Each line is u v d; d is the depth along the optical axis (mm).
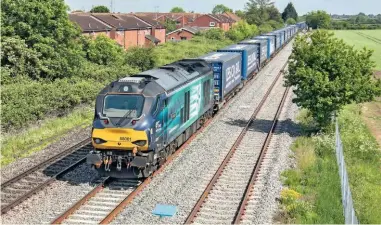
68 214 14727
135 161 17062
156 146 17906
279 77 50031
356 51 26578
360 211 16359
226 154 22078
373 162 22688
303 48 26312
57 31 35594
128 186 17672
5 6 34562
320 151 22859
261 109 33719
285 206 16062
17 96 26734
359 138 25016
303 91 25828
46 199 16125
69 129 26812
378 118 34781
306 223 14828
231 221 14805
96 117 17547
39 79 33906
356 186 19016
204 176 18891
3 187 17281
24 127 25312
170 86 19484
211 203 16219
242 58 40188
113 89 17859
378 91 25547
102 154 17484
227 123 28703
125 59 46031
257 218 14930
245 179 18750
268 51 59156
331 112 26688
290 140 24953
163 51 60688
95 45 43688
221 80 31125
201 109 25297
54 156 21000
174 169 19469
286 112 32781
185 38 95312
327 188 17797
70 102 29969
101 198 16328
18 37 34031
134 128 16984
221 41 79750
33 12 34656
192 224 14438
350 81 25266
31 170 19109
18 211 15102
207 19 116125
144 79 18328
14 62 32969
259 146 23656
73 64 36750
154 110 17609
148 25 80312
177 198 16406
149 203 15938
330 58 25422
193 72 24016
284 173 19375
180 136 21953
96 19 69000
